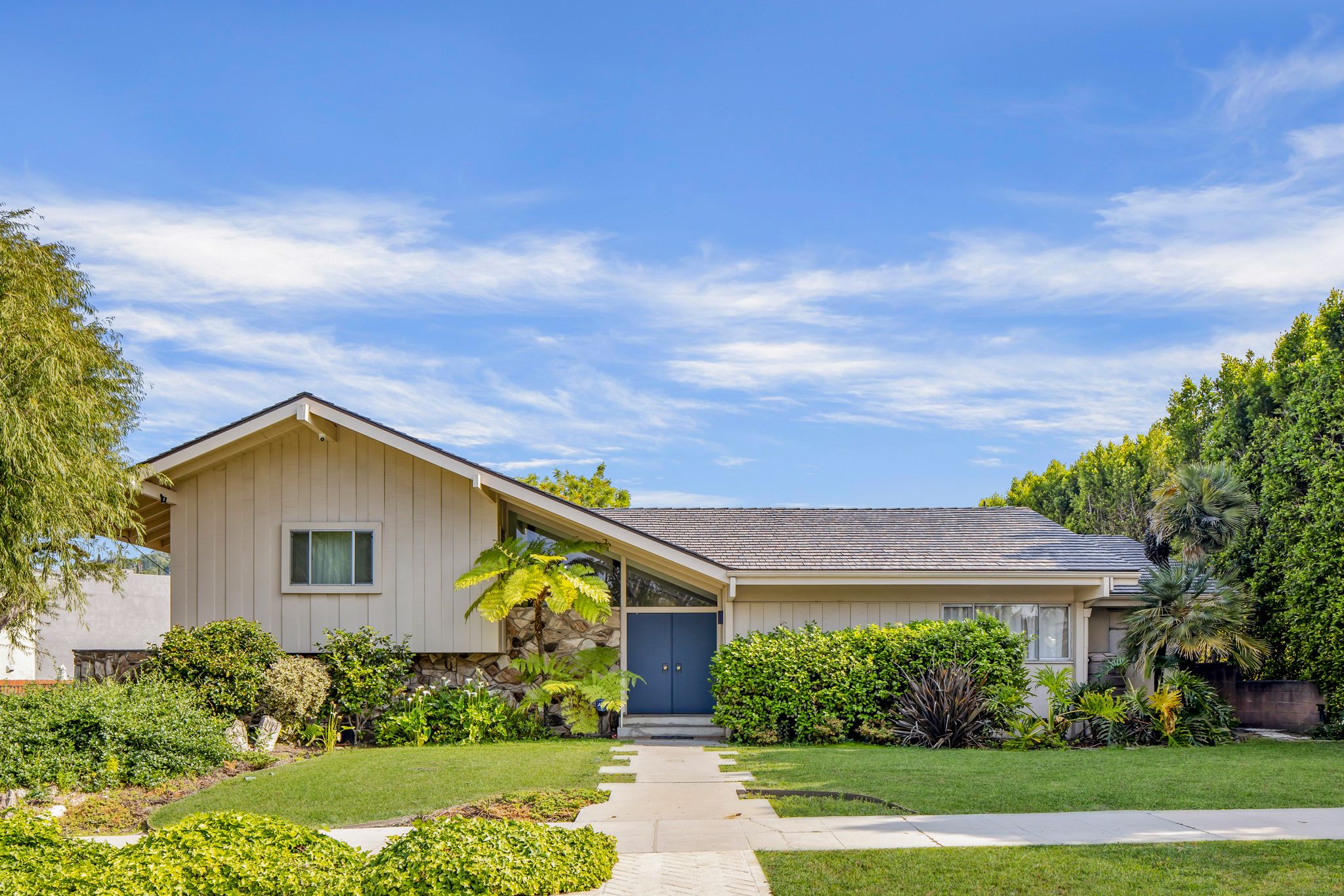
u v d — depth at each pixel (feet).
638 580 62.54
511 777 39.88
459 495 59.57
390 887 22.21
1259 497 65.51
